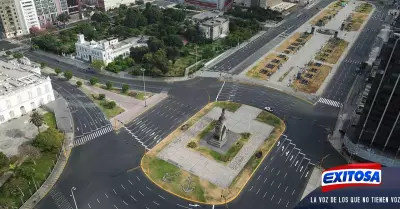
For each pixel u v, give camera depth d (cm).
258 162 17862
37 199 15312
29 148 17212
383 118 16512
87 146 18975
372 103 16588
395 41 15112
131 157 18138
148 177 16750
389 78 15688
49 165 17362
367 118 16988
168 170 17212
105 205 15100
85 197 15512
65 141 19338
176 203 15275
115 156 18200
